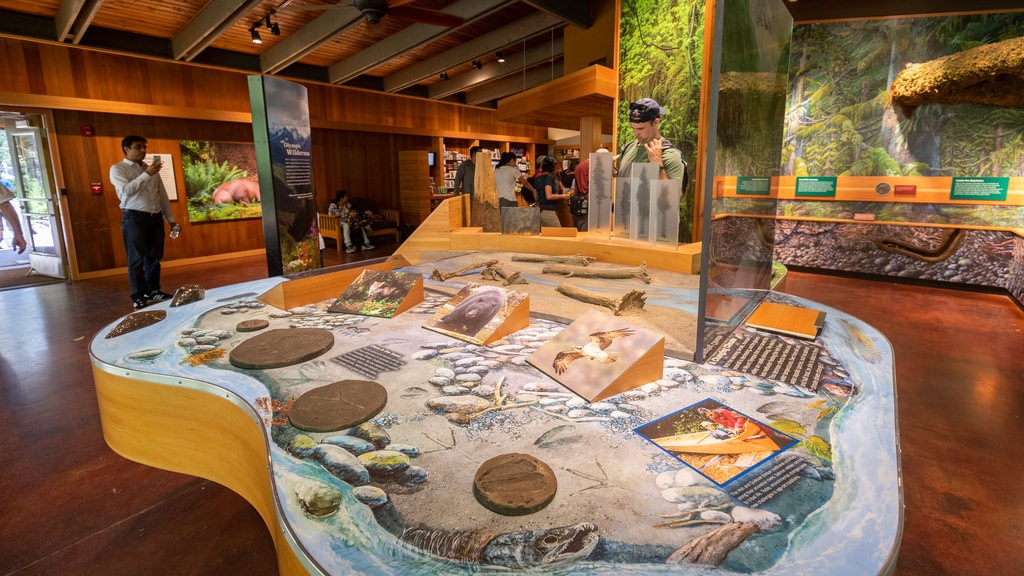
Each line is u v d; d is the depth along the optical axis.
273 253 3.21
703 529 0.77
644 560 0.71
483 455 1.00
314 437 1.07
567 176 8.44
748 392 1.28
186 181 7.73
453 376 1.39
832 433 1.06
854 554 0.71
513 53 8.66
